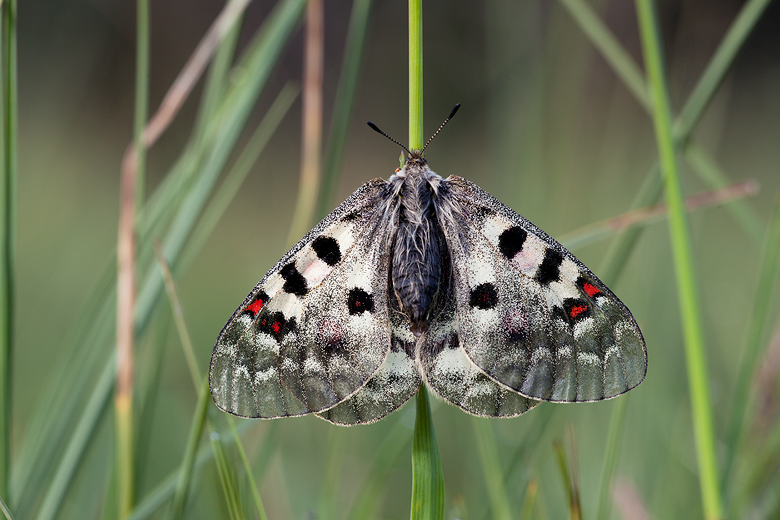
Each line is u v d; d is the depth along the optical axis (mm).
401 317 486
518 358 483
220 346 481
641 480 536
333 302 485
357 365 483
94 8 1225
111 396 493
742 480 504
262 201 1152
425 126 1539
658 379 544
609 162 765
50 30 1111
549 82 653
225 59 503
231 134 500
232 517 479
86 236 888
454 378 484
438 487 470
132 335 488
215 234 999
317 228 489
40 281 760
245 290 802
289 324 484
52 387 500
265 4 1799
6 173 479
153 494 491
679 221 456
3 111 477
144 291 496
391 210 489
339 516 536
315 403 482
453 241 488
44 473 491
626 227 503
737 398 500
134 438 501
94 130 1277
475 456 535
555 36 634
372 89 1578
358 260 487
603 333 481
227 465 479
